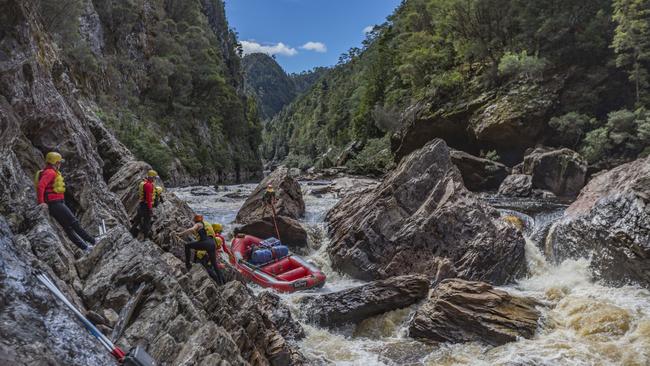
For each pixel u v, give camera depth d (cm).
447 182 1361
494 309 852
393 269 1216
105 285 511
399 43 6475
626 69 3012
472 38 4003
